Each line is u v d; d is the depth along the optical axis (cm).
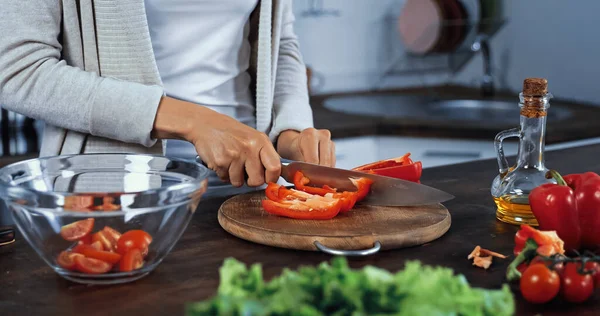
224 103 149
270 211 113
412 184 116
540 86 112
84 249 88
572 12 295
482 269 97
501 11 314
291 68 162
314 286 60
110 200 87
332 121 240
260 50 149
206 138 120
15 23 121
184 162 101
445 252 104
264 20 147
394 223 109
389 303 59
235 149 117
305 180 123
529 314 82
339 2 292
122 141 130
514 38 317
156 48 139
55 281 91
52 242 87
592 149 176
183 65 141
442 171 154
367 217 113
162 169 103
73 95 121
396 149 244
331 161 138
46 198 85
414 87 319
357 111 260
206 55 143
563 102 291
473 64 325
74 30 128
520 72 317
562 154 170
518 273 86
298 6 282
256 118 156
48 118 124
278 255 102
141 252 89
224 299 57
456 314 64
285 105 154
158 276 93
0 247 103
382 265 98
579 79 296
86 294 87
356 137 238
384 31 306
